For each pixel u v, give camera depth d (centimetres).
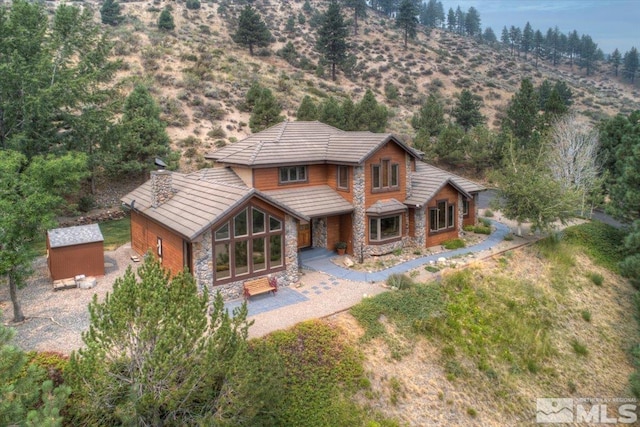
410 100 8500
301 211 2402
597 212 4259
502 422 1627
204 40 8256
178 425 1070
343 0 13575
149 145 3894
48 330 1633
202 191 2212
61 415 1135
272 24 11000
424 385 1617
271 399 1159
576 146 3819
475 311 2066
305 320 1712
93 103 3794
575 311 2402
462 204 2986
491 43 16838
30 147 3212
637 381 1844
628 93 13938
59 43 3362
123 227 3347
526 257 2734
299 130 3022
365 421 1422
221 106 5731
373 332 1738
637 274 2530
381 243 2627
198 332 1066
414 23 11438
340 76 8950
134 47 6675
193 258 1838
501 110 8738
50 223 1664
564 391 1873
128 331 1048
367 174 2572
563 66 16888
